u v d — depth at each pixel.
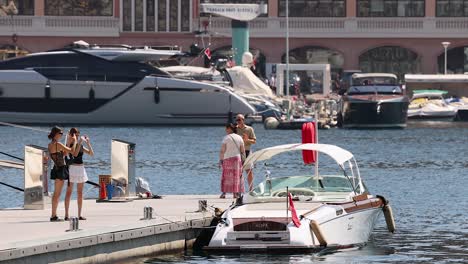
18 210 72.31
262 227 63.94
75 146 66.00
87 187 100.75
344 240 66.50
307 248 63.94
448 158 142.50
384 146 164.38
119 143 78.56
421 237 72.44
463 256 65.69
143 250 62.81
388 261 63.91
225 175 78.81
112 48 195.12
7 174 117.25
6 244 55.56
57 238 57.75
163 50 199.00
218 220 67.44
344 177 70.12
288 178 70.81
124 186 78.44
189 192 99.88
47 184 74.56
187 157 140.25
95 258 59.16
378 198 71.56
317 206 66.19
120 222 65.50
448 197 96.00
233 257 63.75
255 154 74.00
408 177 115.44
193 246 66.75
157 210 71.88
